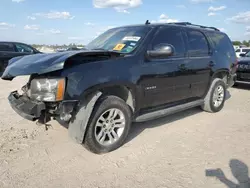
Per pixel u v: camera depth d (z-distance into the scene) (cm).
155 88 376
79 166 296
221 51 531
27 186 255
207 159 313
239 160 310
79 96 286
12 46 1116
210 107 513
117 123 337
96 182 263
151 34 381
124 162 306
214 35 527
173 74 401
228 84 573
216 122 464
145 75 354
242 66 777
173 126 438
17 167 291
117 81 316
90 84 293
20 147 342
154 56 357
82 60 301
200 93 488
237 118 491
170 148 346
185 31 446
